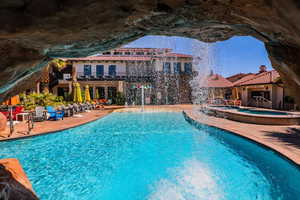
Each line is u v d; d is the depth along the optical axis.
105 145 8.32
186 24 2.56
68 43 2.51
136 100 29.69
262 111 17.52
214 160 6.68
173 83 30.42
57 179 5.31
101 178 5.44
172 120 15.01
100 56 32.31
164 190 4.83
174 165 6.35
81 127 11.40
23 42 2.19
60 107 15.02
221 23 2.50
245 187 4.80
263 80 21.70
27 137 8.12
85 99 23.39
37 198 3.04
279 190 4.61
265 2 1.42
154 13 2.11
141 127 12.14
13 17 1.62
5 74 2.48
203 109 19.77
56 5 1.62
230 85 26.06
